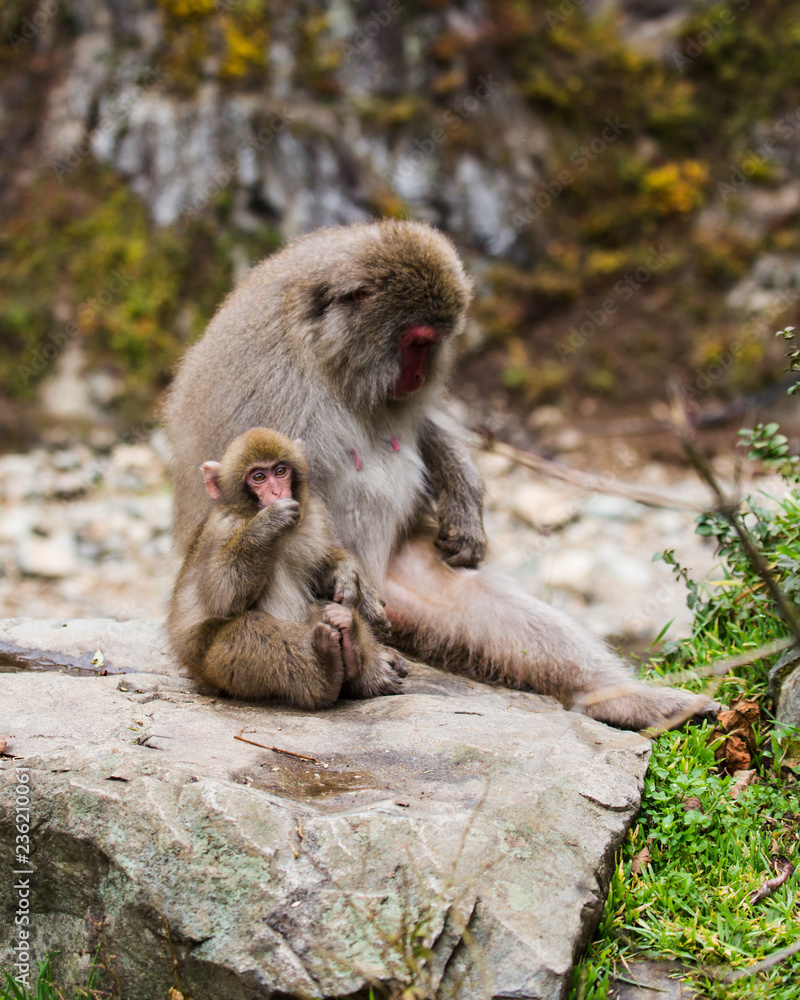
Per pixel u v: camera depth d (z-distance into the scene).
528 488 12.66
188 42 14.84
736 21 16.19
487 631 5.31
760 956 3.50
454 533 5.62
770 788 4.28
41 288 14.17
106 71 14.78
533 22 16.11
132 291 14.08
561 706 4.96
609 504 11.91
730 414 13.63
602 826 3.69
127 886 3.35
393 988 3.06
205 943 3.19
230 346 5.18
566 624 5.18
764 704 4.75
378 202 14.91
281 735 4.09
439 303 5.11
